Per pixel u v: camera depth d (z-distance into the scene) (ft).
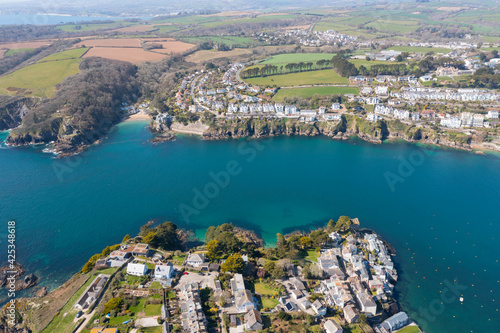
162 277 461.37
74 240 580.71
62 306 419.54
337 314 416.87
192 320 384.68
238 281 446.19
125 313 402.72
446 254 541.75
